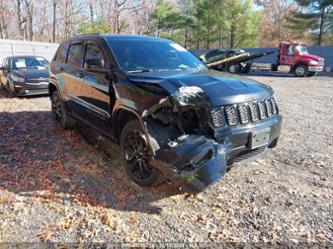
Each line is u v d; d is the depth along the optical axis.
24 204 3.06
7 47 16.02
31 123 6.20
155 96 3.08
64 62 5.46
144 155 3.32
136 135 3.41
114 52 3.96
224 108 3.07
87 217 2.87
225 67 17.78
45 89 9.13
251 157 3.40
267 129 3.38
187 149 2.82
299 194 3.32
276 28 43.28
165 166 2.91
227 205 3.11
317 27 35.31
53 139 5.18
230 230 2.71
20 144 4.89
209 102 3.01
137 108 3.25
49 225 2.73
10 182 3.52
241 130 3.14
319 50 23.02
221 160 2.89
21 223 2.75
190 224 2.79
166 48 4.53
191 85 3.17
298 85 13.66
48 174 3.77
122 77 3.61
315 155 4.49
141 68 3.88
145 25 41.78
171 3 43.75
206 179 2.81
